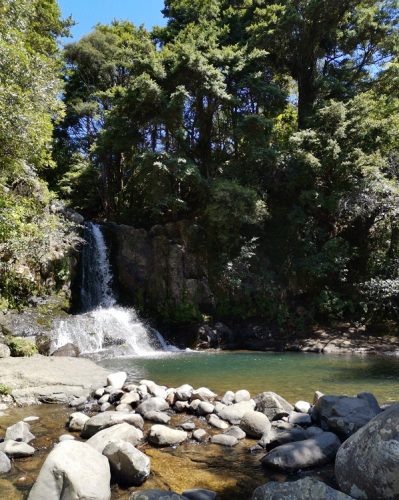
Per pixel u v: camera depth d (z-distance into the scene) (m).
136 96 20.36
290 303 19.20
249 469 4.57
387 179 18.42
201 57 19.36
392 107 21.17
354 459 3.72
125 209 24.11
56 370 8.93
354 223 20.50
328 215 20.36
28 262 15.78
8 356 10.38
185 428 5.81
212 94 20.42
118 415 5.73
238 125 20.53
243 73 22.17
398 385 9.02
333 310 18.53
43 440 5.42
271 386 8.88
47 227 13.20
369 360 13.25
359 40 24.42
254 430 5.57
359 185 18.25
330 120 19.83
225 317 18.94
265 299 19.05
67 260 17.56
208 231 19.89
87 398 7.58
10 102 8.99
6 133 8.91
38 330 13.68
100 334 15.17
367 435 3.73
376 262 19.45
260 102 22.66
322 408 5.70
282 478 4.32
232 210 18.38
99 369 9.45
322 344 16.33
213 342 17.23
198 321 18.36
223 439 5.34
